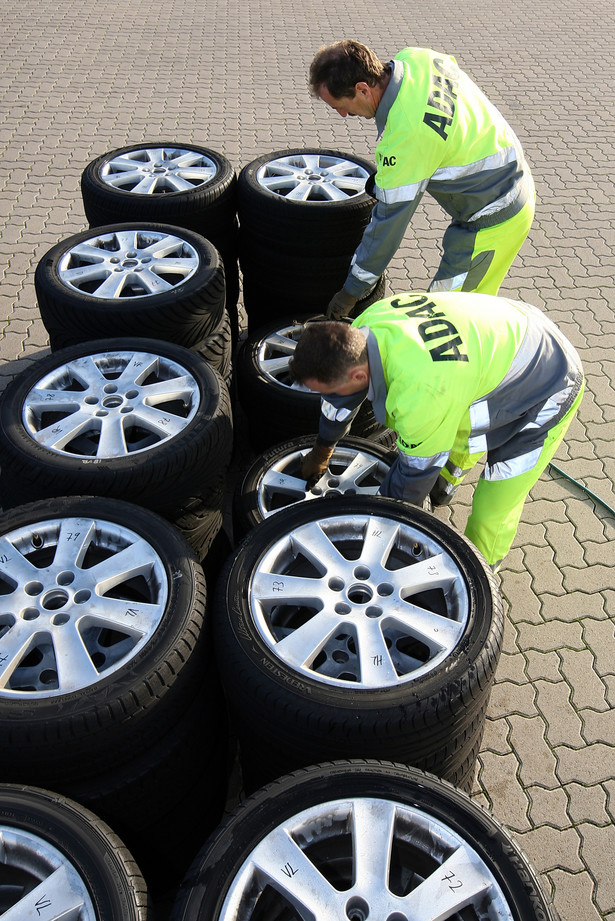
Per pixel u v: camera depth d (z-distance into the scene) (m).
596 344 5.10
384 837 1.69
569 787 2.84
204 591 2.20
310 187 4.02
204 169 4.09
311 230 3.71
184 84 8.77
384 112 2.95
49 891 1.57
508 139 3.15
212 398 2.77
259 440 3.70
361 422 3.44
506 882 1.64
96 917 1.53
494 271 3.50
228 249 4.07
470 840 1.70
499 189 3.19
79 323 3.09
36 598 2.16
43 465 2.50
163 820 2.18
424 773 1.80
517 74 9.41
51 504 2.34
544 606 3.50
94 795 1.95
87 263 3.46
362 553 2.33
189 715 2.10
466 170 3.09
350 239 3.78
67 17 10.73
